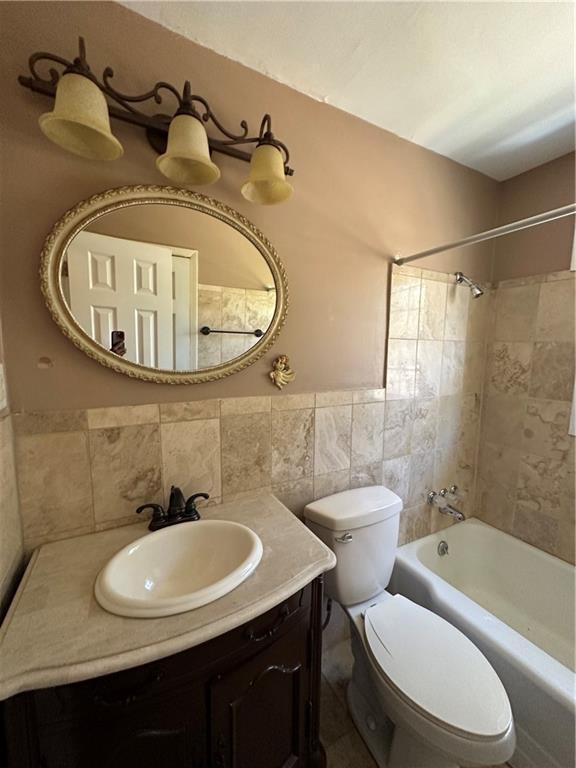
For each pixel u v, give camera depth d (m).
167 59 0.94
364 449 1.50
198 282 1.04
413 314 1.56
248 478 1.22
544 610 1.60
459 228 1.68
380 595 1.34
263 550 0.89
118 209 0.92
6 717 0.56
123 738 0.63
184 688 0.67
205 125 1.00
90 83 0.70
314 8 0.88
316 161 1.23
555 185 1.59
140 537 0.95
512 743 0.82
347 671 1.41
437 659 0.99
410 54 1.03
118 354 0.95
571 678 0.99
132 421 1.00
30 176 0.82
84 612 0.68
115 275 0.93
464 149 1.53
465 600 1.31
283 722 0.85
